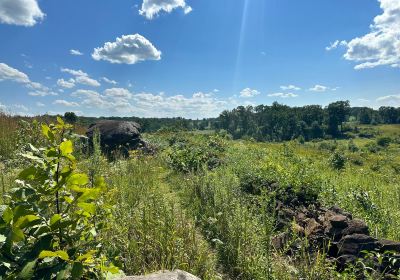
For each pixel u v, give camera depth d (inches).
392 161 903.1
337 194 297.4
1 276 66.0
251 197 265.3
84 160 290.2
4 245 66.4
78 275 64.6
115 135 562.9
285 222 213.6
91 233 85.2
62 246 77.0
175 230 174.4
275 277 150.7
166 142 745.6
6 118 576.1
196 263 157.6
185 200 258.4
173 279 104.4
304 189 282.0
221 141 723.4
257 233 190.5
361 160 903.7
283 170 335.3
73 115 823.7
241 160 433.4
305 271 153.4
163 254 155.6
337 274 152.7
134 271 147.3
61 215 76.5
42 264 68.4
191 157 431.8
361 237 177.6
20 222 66.3
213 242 195.6
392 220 247.8
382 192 340.5
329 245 171.2
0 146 406.9
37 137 317.4
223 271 170.4
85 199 76.3
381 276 146.9
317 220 220.2
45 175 75.0
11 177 235.6
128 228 171.3
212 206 235.5
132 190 261.3
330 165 642.2
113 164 422.0
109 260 91.4
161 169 403.9
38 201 77.2
